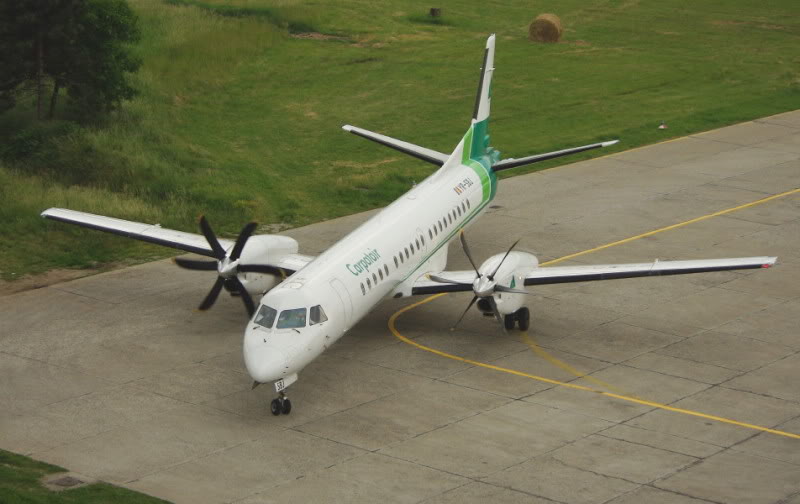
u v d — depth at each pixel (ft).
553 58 402.72
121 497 119.55
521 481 124.88
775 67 393.29
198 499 120.98
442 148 297.33
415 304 187.83
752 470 127.44
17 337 172.24
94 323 178.60
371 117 328.49
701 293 192.95
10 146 262.26
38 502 114.73
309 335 143.84
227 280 166.91
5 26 263.29
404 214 179.52
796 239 223.71
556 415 143.33
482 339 171.63
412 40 426.51
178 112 319.88
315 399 148.97
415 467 128.77
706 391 151.02
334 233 230.68
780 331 174.60
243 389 152.76
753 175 272.92
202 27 402.11
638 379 155.43
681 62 400.47
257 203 247.29
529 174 276.00
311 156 291.58
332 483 124.88
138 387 153.28
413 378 156.04
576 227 233.35
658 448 133.49
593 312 183.83
